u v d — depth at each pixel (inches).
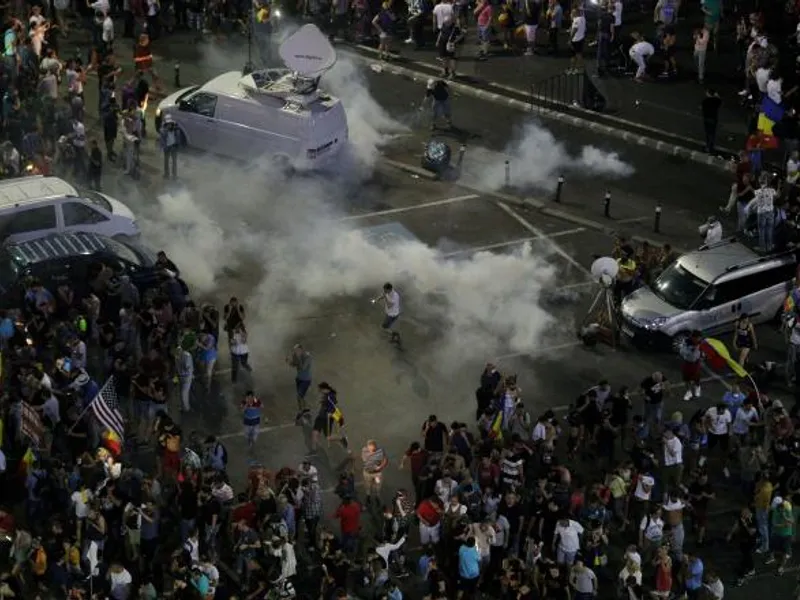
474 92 2329.0
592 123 2242.9
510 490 1387.8
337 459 1529.3
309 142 2033.7
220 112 2069.4
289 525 1376.7
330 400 1493.6
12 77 2148.1
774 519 1414.9
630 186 2090.3
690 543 1461.6
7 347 1558.8
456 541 1352.1
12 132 2033.7
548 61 2434.8
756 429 1530.5
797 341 1665.8
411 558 1419.8
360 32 2501.2
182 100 2094.0
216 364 1670.8
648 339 1727.4
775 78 2208.4
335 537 1349.7
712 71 2395.4
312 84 2048.5
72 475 1370.6
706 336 1748.3
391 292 1699.1
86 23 2522.1
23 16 2421.3
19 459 1430.9
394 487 1498.5
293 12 2586.1
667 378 1692.9
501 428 1514.5
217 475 1380.4
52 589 1330.0
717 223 1884.8
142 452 1514.5
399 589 1343.5
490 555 1379.2
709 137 2148.1
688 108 2290.8
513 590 1320.1
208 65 2400.3
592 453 1549.0
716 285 1737.2
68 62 2148.1
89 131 2171.5
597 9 2498.8
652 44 2443.4
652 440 1576.0
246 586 1353.3
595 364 1711.4
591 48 2476.6
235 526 1341.0
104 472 1376.7
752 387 1537.9
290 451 1537.9
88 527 1323.8
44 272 1649.9
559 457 1549.0
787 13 2498.8
